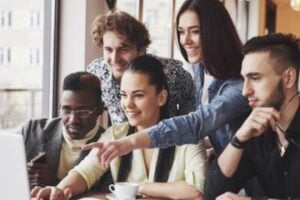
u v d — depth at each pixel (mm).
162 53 4062
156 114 1838
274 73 1505
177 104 2258
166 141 1637
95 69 2371
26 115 2998
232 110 1702
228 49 1812
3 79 2842
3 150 1088
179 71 2254
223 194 1640
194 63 1967
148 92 1793
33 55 3076
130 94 1804
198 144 1826
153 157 1831
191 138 1668
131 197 1623
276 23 8594
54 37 3256
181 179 1807
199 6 1838
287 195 1664
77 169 1868
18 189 1098
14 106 2920
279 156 1651
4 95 2852
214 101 1745
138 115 1810
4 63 2842
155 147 1643
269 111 1521
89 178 1848
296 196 1645
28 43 3031
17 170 1090
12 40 2895
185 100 2283
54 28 3254
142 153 1847
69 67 3273
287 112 1577
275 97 1523
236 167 1660
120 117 2293
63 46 3277
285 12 8852
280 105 1545
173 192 1731
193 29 1867
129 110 1815
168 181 1806
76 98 1905
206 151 1868
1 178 1100
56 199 1656
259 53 1515
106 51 2252
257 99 1539
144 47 2314
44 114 3166
